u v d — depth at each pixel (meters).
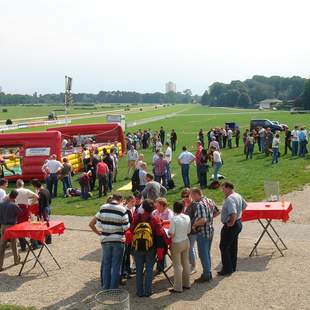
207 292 9.91
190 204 10.55
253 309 8.98
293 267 11.15
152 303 9.46
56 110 187.25
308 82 154.00
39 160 27.03
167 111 171.75
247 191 19.97
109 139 38.84
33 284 10.83
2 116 130.88
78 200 20.92
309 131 53.97
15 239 12.16
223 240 10.75
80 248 13.47
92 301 9.66
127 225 9.77
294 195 19.00
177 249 9.81
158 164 20.95
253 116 112.19
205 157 21.48
